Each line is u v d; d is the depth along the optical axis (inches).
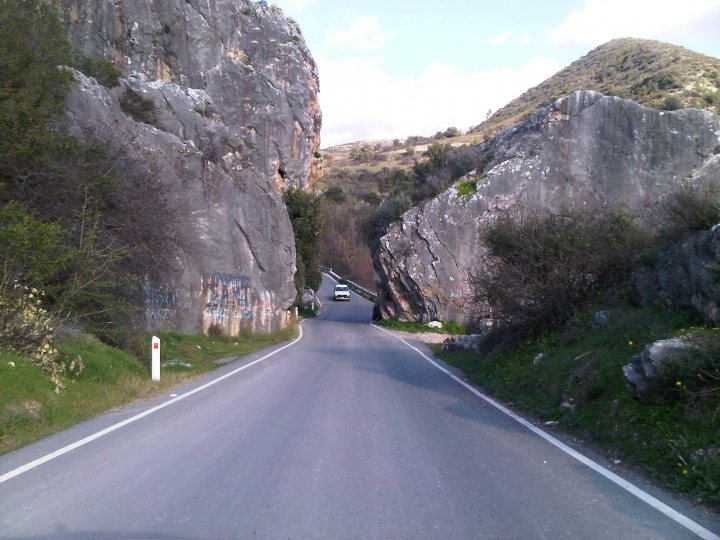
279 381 613.9
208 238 1173.7
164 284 984.3
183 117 1214.3
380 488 271.6
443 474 293.3
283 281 1417.3
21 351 460.4
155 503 249.0
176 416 426.9
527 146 1651.1
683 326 406.3
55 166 596.7
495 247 679.1
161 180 901.8
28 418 381.1
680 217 482.0
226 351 976.9
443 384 620.1
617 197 1561.3
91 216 641.6
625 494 264.4
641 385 346.0
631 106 1609.3
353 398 510.3
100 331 637.9
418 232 1710.1
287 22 2244.1
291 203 2158.0
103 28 1675.7
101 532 219.9
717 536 219.5
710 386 323.0
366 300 3053.6
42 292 518.3
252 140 1985.7
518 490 270.2
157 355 606.2
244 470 295.4
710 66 2321.6
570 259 627.2
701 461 275.1
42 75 613.3
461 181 1729.8
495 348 704.4
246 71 1961.1
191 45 1822.1
